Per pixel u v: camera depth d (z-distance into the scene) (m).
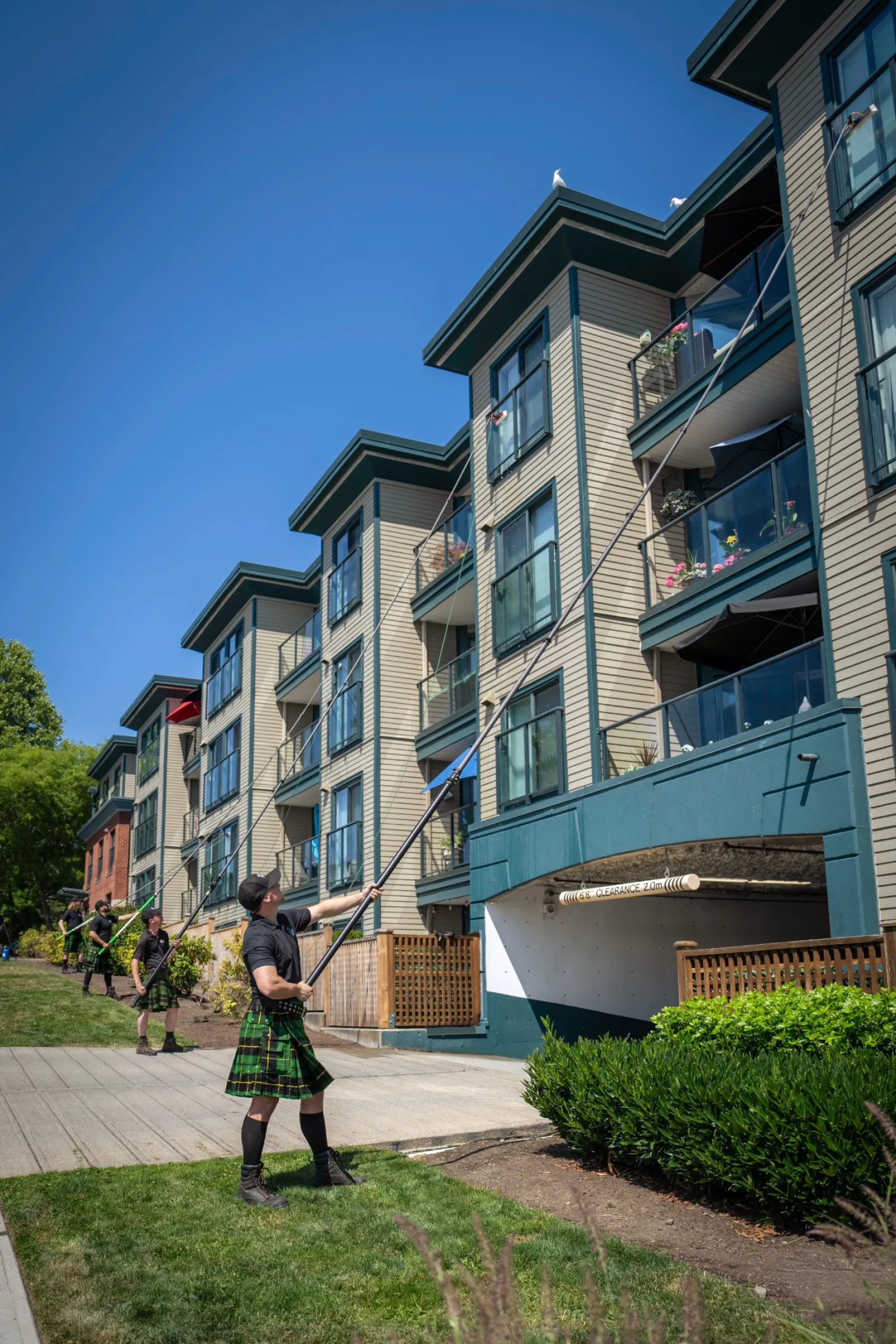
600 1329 2.46
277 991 6.08
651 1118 6.49
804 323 13.25
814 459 12.75
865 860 11.05
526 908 17.52
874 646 11.59
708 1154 6.03
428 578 25.11
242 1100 9.43
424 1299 4.55
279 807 31.59
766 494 14.65
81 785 52.34
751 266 15.67
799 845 13.77
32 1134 7.80
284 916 6.58
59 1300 4.51
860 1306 3.13
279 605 33.41
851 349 12.50
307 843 30.03
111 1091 9.95
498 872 17.44
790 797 11.91
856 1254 3.40
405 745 24.42
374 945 17.02
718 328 16.36
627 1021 17.69
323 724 27.33
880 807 11.15
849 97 12.79
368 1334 4.19
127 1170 6.61
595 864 15.81
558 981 17.41
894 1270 3.29
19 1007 17.38
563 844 15.98
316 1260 5.03
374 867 23.62
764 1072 6.27
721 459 16.97
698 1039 8.14
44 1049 13.48
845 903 11.11
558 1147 7.75
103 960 19.97
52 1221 5.55
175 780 41.44
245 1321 4.32
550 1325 2.52
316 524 28.31
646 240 18.20
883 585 11.62
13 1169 6.69
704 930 18.69
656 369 18.14
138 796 45.34
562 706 17.09
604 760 16.12
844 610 12.03
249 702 32.34
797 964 9.07
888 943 8.32
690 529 16.36
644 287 18.81
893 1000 7.53
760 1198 5.76
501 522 19.52
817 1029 7.54
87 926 20.62
